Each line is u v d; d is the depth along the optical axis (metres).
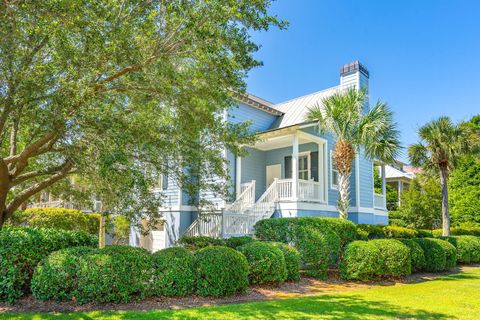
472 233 17.92
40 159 9.12
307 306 5.93
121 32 5.44
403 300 6.66
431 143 15.38
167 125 7.73
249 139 8.73
